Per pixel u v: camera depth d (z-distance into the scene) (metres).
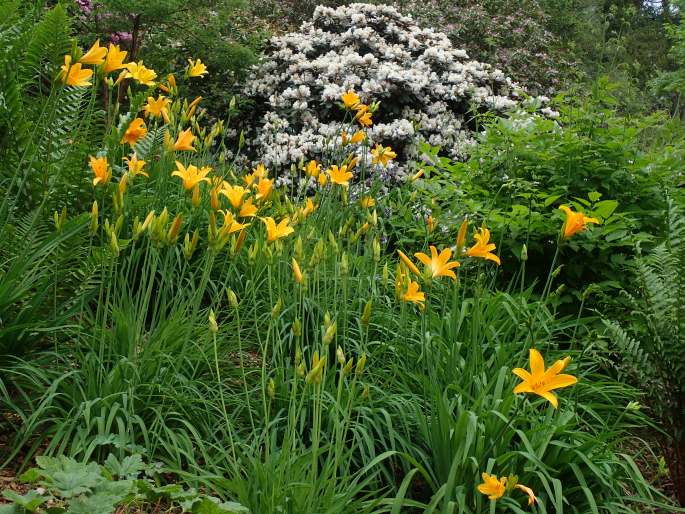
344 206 4.28
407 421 3.30
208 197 4.63
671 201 3.97
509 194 5.16
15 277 3.02
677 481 3.53
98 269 3.60
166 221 2.95
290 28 14.61
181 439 2.97
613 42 7.82
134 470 2.23
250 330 3.97
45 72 3.75
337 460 2.59
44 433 2.82
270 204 4.62
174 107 4.93
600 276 4.81
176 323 3.41
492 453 3.00
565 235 3.25
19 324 3.12
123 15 8.75
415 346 3.84
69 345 3.35
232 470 2.93
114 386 3.02
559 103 5.61
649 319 3.62
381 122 8.62
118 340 3.34
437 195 5.35
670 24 12.25
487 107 8.77
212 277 4.45
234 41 9.77
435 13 14.57
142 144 4.51
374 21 9.61
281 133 8.30
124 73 3.93
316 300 4.06
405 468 3.13
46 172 3.41
